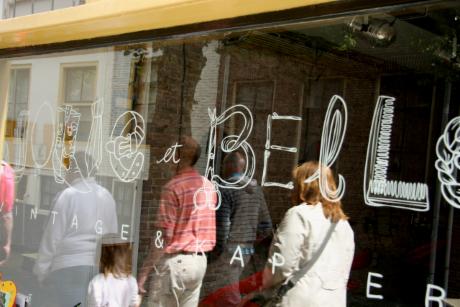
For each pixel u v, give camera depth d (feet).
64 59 10.62
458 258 5.73
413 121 6.22
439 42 6.14
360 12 6.21
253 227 7.63
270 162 7.59
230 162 8.11
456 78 5.96
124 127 9.77
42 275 10.56
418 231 6.02
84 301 9.94
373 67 6.63
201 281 8.30
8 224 11.27
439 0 5.65
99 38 9.41
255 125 7.86
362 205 6.51
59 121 10.69
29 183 11.07
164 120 9.20
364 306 6.36
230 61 8.25
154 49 9.29
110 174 9.94
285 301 7.12
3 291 11.21
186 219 8.61
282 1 6.66
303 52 7.34
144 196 9.34
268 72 7.74
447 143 5.91
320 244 6.84
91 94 10.25
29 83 11.18
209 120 8.52
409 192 6.14
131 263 9.45
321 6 6.52
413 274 6.03
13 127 11.46
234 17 7.43
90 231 10.05
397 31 6.45
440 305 5.79
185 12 7.55
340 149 6.82
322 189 6.91
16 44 10.82
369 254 6.36
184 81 8.87
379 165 6.42
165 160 9.11
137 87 9.61
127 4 8.02
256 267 7.55
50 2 9.98
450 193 5.81
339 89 6.95
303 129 7.25
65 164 10.57
